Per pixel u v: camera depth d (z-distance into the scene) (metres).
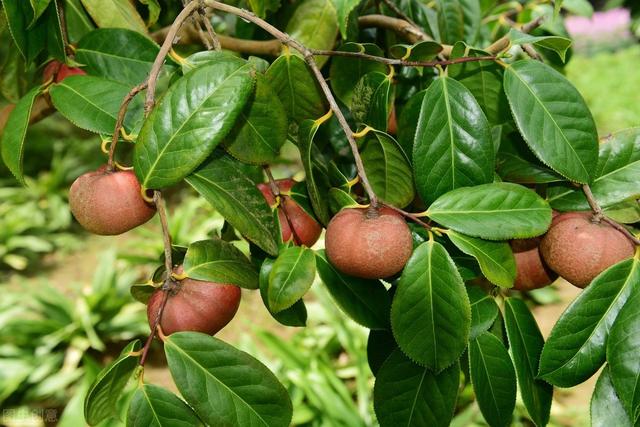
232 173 0.65
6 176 3.69
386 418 0.67
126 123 0.68
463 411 1.93
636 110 4.01
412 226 0.68
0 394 2.02
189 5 0.64
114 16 0.75
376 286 0.67
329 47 0.79
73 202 0.64
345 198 0.65
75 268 3.09
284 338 2.48
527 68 0.67
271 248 0.64
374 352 0.71
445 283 0.62
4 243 3.11
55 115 3.97
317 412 1.86
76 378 2.17
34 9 0.67
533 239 0.67
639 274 0.62
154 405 0.63
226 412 0.62
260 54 0.87
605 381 0.63
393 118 0.78
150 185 0.62
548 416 0.68
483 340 0.67
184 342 0.63
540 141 0.65
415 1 0.90
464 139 0.66
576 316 0.62
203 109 0.61
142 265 3.01
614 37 5.69
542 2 0.97
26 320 2.29
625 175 0.67
